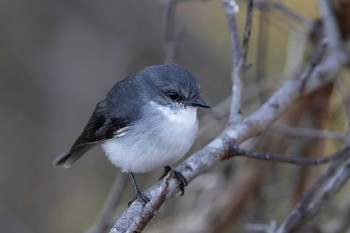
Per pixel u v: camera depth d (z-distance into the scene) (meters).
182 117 8.96
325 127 11.67
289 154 11.57
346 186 12.36
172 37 10.79
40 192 14.11
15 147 14.34
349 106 10.95
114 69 14.34
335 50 10.70
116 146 9.30
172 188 8.02
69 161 10.65
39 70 14.70
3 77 14.68
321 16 11.35
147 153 9.00
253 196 11.41
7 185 14.05
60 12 14.97
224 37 14.92
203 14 14.83
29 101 14.60
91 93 14.38
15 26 14.88
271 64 14.19
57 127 14.39
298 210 8.93
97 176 14.20
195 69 14.60
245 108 11.91
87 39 14.77
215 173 11.82
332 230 10.70
